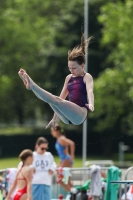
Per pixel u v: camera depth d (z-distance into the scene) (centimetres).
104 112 8512
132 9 7162
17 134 11481
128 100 8212
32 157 3234
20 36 9556
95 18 9175
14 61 9744
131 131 10056
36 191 3528
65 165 4222
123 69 7844
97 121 10694
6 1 9844
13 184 3250
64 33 10731
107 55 10238
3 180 3466
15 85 10375
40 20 10200
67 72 10681
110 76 7919
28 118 13300
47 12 11156
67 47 10712
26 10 10438
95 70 10512
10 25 9450
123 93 8138
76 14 10662
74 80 2261
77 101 2230
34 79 10644
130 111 8744
